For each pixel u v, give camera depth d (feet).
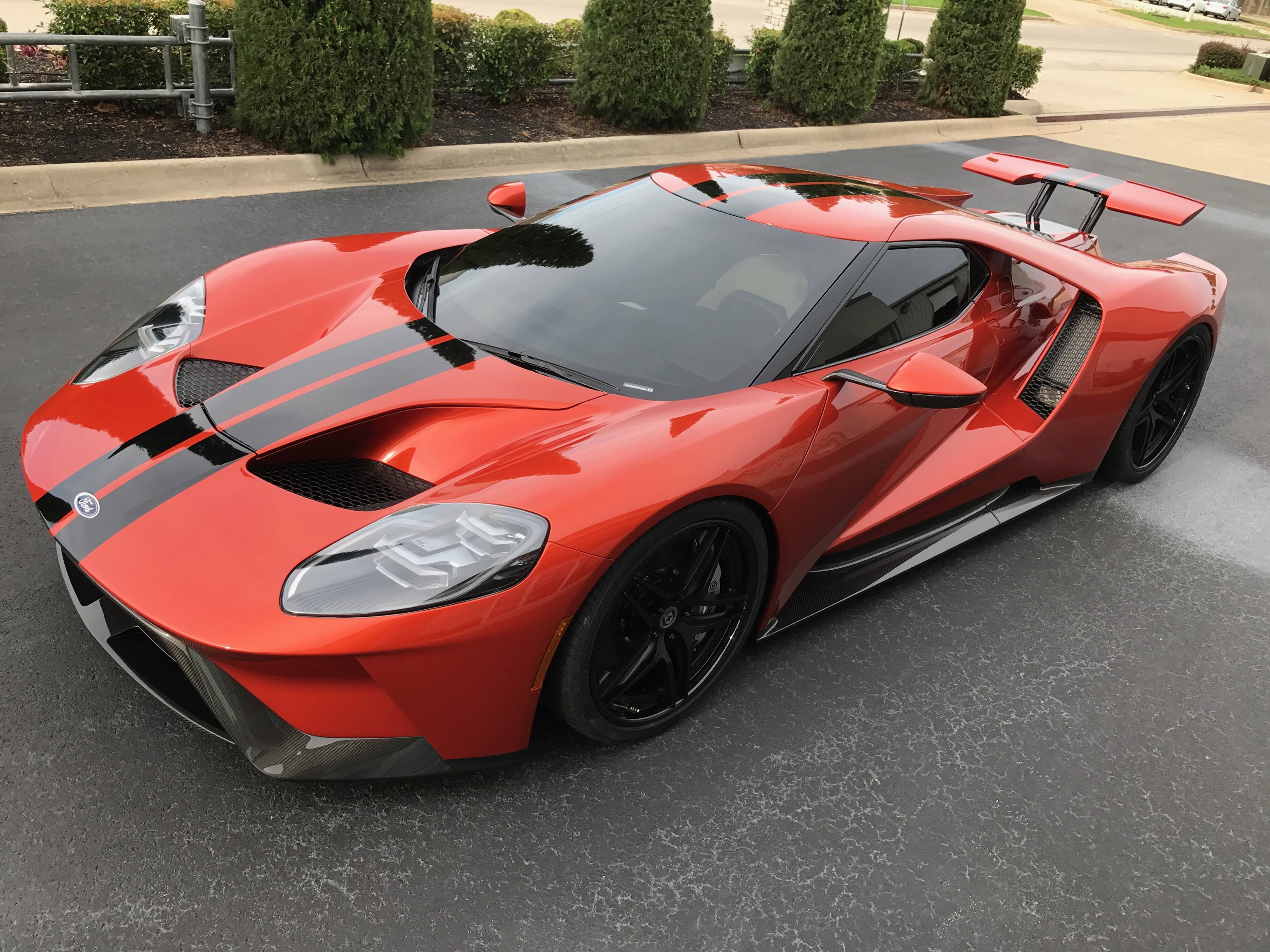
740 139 31.99
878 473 9.13
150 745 7.13
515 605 6.19
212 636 5.71
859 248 9.34
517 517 6.33
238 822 6.64
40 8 33.78
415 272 9.98
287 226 18.83
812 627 9.58
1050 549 11.54
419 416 7.26
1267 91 74.69
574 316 8.62
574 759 7.56
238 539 6.18
